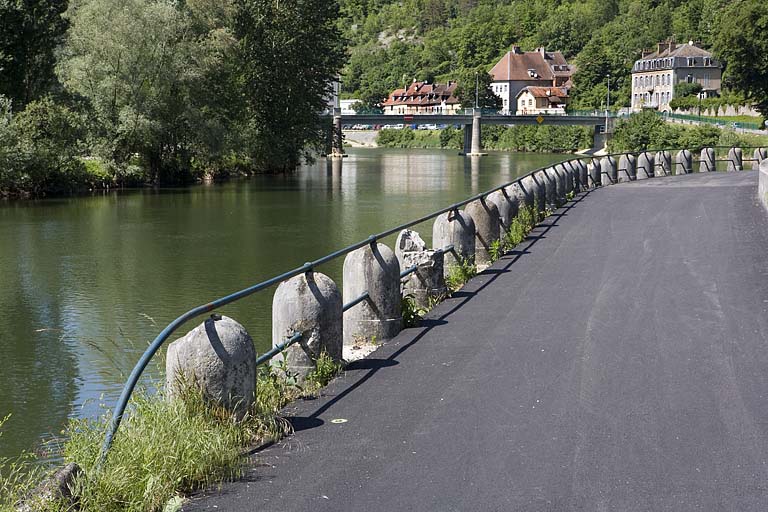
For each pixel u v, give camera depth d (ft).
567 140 428.15
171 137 188.85
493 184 187.62
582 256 53.57
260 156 225.35
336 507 19.95
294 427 25.38
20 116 162.81
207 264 86.74
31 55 173.68
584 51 561.43
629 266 49.44
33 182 159.12
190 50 186.29
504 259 53.78
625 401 26.68
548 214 74.38
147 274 81.51
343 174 228.43
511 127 476.95
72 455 21.86
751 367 29.76
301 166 271.90
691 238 58.90
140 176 183.83
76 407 44.60
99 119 175.94
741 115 360.28
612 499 19.94
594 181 105.81
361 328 35.55
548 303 40.86
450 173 231.50
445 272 48.29
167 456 21.16
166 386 24.71
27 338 58.39
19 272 82.99
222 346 24.13
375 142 613.52
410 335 35.99
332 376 30.30
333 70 248.52
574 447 23.13
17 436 40.27
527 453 22.82
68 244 100.78
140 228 114.62
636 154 119.85
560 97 597.93
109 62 176.86
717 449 22.71
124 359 53.16
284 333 29.63
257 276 80.07
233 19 223.10
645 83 502.79
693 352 31.78
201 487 21.29
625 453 22.62
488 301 41.88
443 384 29.04
